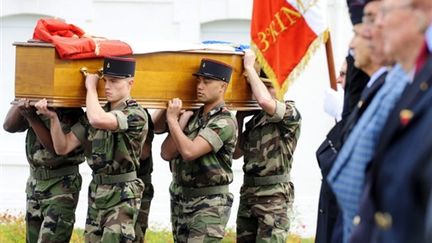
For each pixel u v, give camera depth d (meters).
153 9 18.89
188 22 18.94
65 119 12.07
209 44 12.35
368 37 7.32
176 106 11.64
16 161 19.06
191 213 11.95
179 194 12.11
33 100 11.26
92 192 11.71
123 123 11.19
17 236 16.38
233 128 11.81
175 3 18.86
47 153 12.43
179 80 11.80
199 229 11.86
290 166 12.67
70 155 12.57
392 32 5.91
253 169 12.54
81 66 11.24
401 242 5.55
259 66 12.43
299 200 18.66
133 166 11.61
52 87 11.14
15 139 19.20
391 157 5.73
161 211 18.53
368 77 8.70
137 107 11.41
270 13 11.66
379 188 5.81
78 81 11.26
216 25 19.19
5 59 19.25
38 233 12.83
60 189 12.58
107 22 18.88
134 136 11.44
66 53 11.06
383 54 6.67
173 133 11.59
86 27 18.84
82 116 11.93
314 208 18.66
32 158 12.58
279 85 11.65
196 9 18.95
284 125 12.35
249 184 12.65
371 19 7.28
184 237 12.12
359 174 6.77
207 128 11.70
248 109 12.29
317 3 11.39
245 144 12.67
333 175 7.07
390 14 5.91
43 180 12.60
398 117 5.77
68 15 18.88
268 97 12.02
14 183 19.11
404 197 5.52
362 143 6.73
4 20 19.16
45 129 12.16
